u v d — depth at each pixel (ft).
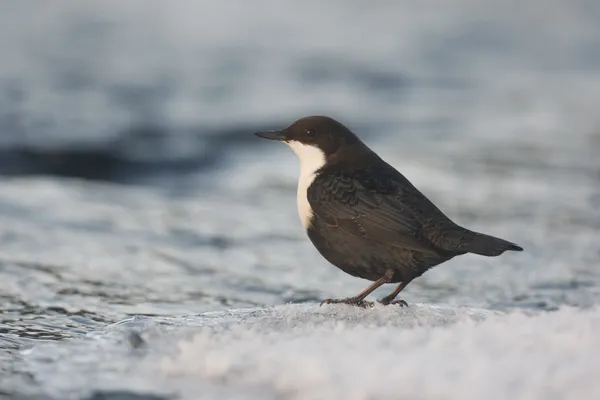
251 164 58.95
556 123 75.25
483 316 24.03
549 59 116.16
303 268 35.88
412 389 16.20
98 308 28.09
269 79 91.81
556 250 38.88
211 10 130.41
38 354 20.40
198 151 62.08
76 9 122.72
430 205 26.48
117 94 79.20
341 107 80.84
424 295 32.19
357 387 16.51
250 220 44.50
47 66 88.84
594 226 43.32
